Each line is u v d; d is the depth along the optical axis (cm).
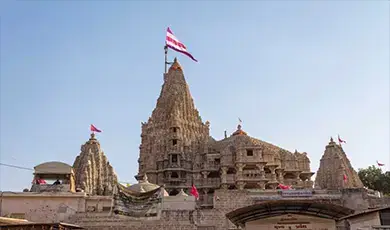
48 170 6331
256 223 2784
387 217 3017
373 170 10744
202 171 8725
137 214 4234
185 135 9288
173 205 5778
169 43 8575
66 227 3186
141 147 9469
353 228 3381
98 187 7825
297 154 9162
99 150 8194
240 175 8275
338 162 8494
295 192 5872
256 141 9119
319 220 2714
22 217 5500
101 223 5388
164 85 10506
